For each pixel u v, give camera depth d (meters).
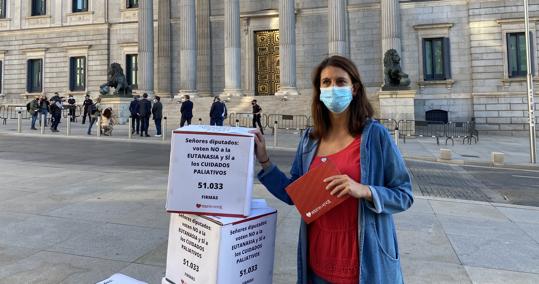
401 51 35.91
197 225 2.79
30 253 5.66
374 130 2.69
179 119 32.38
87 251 5.77
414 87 35.69
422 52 35.56
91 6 43.81
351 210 2.60
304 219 2.61
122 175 11.76
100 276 4.94
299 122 30.53
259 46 39.97
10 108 43.38
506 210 8.91
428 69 35.94
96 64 43.56
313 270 2.74
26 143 19.50
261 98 32.25
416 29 35.56
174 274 3.00
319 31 37.97
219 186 2.75
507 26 33.62
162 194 9.34
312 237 2.76
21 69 46.03
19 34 46.00
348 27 37.44
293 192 2.63
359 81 2.76
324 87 2.73
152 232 6.64
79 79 44.53
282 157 16.70
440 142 24.94
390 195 2.52
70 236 6.38
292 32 32.72
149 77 36.69
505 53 33.56
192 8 34.72
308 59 38.12
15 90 46.09
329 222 2.65
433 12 35.41
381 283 2.50
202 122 31.67
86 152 16.81
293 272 5.19
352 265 2.56
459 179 13.49
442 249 6.19
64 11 44.69
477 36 34.31
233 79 33.34
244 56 40.00
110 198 8.90
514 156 19.47
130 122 22.72
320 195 2.54
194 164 2.77
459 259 5.77
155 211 7.89
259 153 2.99
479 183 12.84
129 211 7.88
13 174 11.61
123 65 42.97
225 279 2.66
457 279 5.05
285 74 32.56
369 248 2.52
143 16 36.78
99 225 6.97
